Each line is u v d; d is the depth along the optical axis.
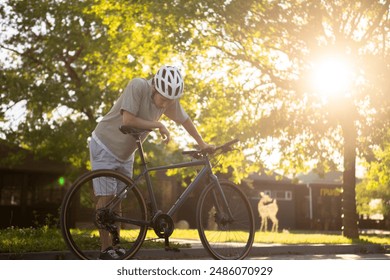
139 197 6.99
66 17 31.83
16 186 45.00
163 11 20.12
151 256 10.32
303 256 12.47
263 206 35.97
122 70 25.19
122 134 7.29
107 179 6.86
